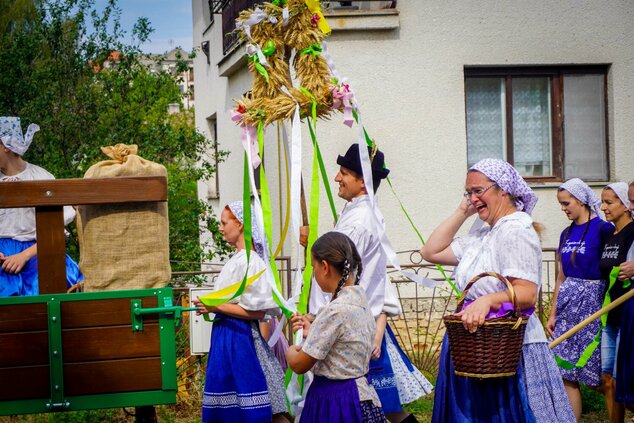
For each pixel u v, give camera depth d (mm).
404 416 4516
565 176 9508
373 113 8906
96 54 9070
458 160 9055
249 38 4875
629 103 9445
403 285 8766
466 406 3805
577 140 9531
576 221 5812
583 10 9297
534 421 3730
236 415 4613
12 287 5004
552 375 3850
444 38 9016
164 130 9078
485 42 9109
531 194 3949
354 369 3729
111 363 4230
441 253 4355
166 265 4391
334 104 4754
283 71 4875
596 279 5574
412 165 8984
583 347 5539
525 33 9195
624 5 9367
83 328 4211
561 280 5848
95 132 8844
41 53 8969
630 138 9469
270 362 4762
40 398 4180
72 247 8031
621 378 5305
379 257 4566
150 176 4301
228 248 9391
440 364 3971
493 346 3572
